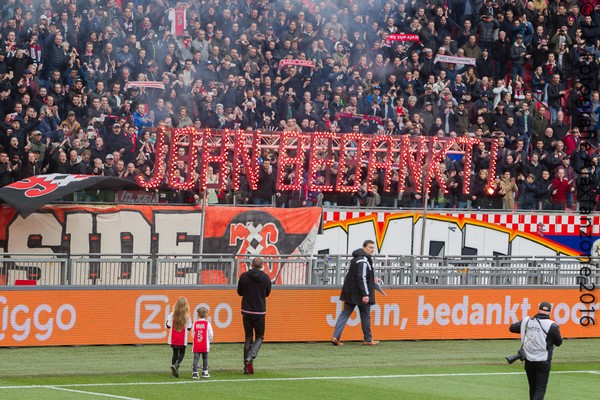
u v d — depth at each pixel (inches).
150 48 1246.3
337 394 717.9
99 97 1175.0
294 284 1001.5
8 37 1154.7
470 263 1147.3
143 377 761.0
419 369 855.7
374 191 1243.2
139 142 1158.3
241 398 684.7
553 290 1094.4
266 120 1259.8
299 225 1135.0
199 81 1242.6
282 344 974.4
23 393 672.4
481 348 1000.2
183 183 1109.7
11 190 980.6
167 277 980.6
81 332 899.4
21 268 922.7
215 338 951.6
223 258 1023.6
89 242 1038.4
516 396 741.3
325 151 1216.8
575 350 1020.5
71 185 991.6
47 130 1115.3
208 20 1304.1
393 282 1064.2
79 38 1216.8
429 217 1272.1
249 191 1188.5
